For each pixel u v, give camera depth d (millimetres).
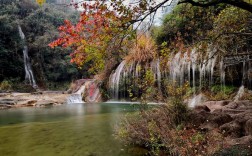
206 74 13430
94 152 5453
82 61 4352
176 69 14297
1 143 6590
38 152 5641
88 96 21609
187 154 4188
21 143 6527
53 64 34812
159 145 4961
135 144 5836
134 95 15359
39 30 37125
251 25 6840
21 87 27953
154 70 15328
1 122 10281
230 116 5914
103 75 20344
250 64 12125
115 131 6980
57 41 4527
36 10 38625
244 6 3770
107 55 4258
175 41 12500
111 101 19344
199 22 8336
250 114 6102
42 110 14727
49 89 32750
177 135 4750
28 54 34312
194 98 12680
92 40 4117
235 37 7305
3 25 30781
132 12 3709
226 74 12812
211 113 6066
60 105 18125
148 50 16594
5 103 17703
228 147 4211
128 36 3924
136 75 16594
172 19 15484
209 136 4738
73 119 10414
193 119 5820
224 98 11914
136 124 5996
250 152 3963
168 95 7312
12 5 35844
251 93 11438
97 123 9047
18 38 32344
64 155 5352
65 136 7145
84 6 3803
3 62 30094
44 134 7562
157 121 5719
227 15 7074
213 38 6539
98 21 3922
